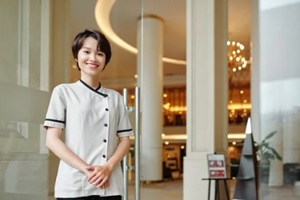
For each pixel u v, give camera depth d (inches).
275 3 169.8
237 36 456.4
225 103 230.7
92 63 64.2
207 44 224.1
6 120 128.6
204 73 223.8
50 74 160.1
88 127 61.7
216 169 194.2
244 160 194.9
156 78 412.8
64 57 179.8
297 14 165.9
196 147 221.8
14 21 136.9
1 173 126.1
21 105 135.0
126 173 118.1
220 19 234.7
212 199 210.5
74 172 59.6
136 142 122.9
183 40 490.9
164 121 771.4
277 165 182.2
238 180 194.4
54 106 61.8
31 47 145.9
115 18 268.1
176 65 649.6
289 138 183.9
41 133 138.6
